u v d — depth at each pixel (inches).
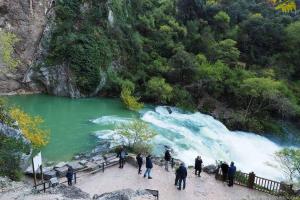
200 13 2133.4
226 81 1556.3
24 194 413.1
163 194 557.6
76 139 878.4
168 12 2020.2
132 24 1761.8
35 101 1309.1
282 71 1779.0
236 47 1987.0
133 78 1544.0
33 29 1409.9
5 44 1128.8
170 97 1422.2
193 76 1556.3
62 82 1432.1
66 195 442.3
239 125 1284.4
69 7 1457.9
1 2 1305.4
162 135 986.1
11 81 1382.9
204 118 1284.4
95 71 1445.6
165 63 1646.2
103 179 605.9
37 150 698.8
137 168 666.2
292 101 1462.8
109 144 832.9
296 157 689.0
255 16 2030.0
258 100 1467.8
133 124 828.0
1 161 526.9
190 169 697.0
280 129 1344.7
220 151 960.3
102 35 1530.5
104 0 1535.4
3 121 600.4
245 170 863.1
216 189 597.0
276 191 597.9
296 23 1900.8
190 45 1907.0
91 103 1342.3
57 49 1418.6
